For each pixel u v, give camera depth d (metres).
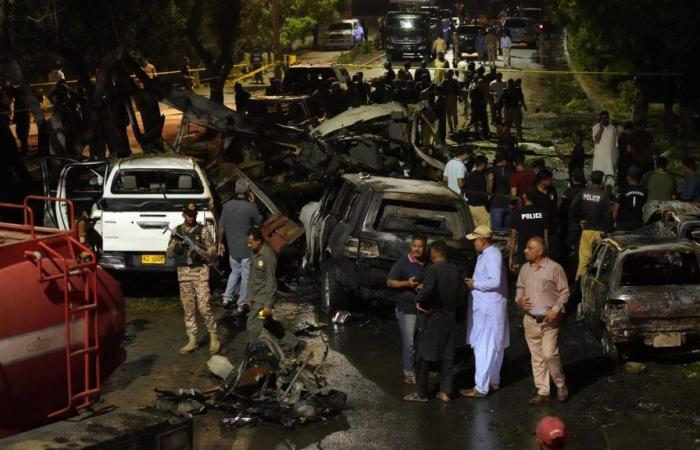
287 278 14.70
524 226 13.03
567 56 47.62
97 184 14.88
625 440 8.75
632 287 10.54
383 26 55.22
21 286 6.67
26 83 17.47
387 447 8.55
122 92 20.70
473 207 15.46
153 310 13.23
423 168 17.95
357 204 12.55
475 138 28.44
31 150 26.12
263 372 9.71
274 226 14.33
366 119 18.50
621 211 14.20
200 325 12.48
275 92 28.11
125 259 13.39
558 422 5.00
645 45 31.22
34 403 6.78
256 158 19.06
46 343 6.78
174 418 6.27
